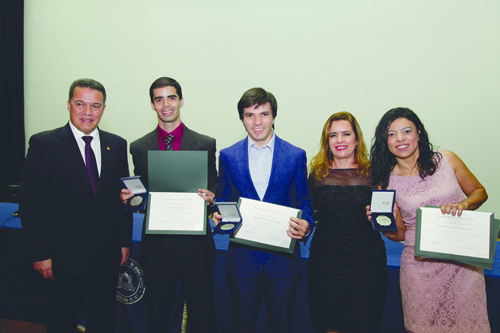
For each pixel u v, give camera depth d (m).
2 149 2.67
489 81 1.92
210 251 1.25
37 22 2.70
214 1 2.32
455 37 1.95
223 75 2.34
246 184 1.19
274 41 2.24
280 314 1.15
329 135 1.23
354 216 1.15
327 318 1.17
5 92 2.66
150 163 1.17
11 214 1.81
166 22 2.42
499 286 1.17
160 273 1.18
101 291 1.26
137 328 1.48
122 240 1.33
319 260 1.18
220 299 1.42
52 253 1.17
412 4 2.00
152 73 2.47
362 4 2.08
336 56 2.14
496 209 1.96
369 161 1.25
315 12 2.16
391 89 2.06
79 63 2.62
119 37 2.52
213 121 2.38
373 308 1.12
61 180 1.17
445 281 1.06
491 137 1.93
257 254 1.17
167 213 1.16
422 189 1.13
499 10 1.88
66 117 2.71
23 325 1.73
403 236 1.25
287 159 1.19
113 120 2.57
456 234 1.02
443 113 2.00
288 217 1.12
